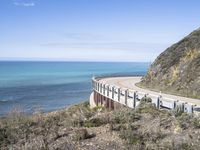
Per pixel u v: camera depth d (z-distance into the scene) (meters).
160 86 45.09
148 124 15.02
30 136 13.69
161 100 24.56
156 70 50.59
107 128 14.61
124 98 29.95
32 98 73.06
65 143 12.66
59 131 14.39
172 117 16.00
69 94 81.75
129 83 53.09
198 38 48.72
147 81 50.88
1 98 72.69
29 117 16.48
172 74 45.09
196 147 11.53
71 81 131.50
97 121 15.74
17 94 81.69
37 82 126.19
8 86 106.88
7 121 15.67
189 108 19.78
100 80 59.34
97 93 43.06
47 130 14.45
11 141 13.32
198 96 34.41
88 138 13.28
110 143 12.49
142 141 12.45
